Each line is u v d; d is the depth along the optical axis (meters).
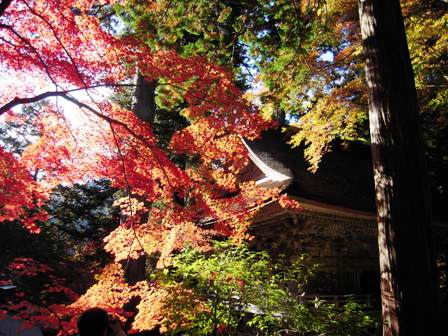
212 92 4.80
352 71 8.20
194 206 5.87
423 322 3.25
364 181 11.76
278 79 7.38
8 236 13.56
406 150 3.66
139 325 5.45
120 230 5.71
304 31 6.61
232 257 6.51
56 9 4.14
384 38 4.01
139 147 5.03
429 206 3.63
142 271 9.15
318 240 8.62
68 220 17.47
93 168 5.05
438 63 7.45
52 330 7.57
